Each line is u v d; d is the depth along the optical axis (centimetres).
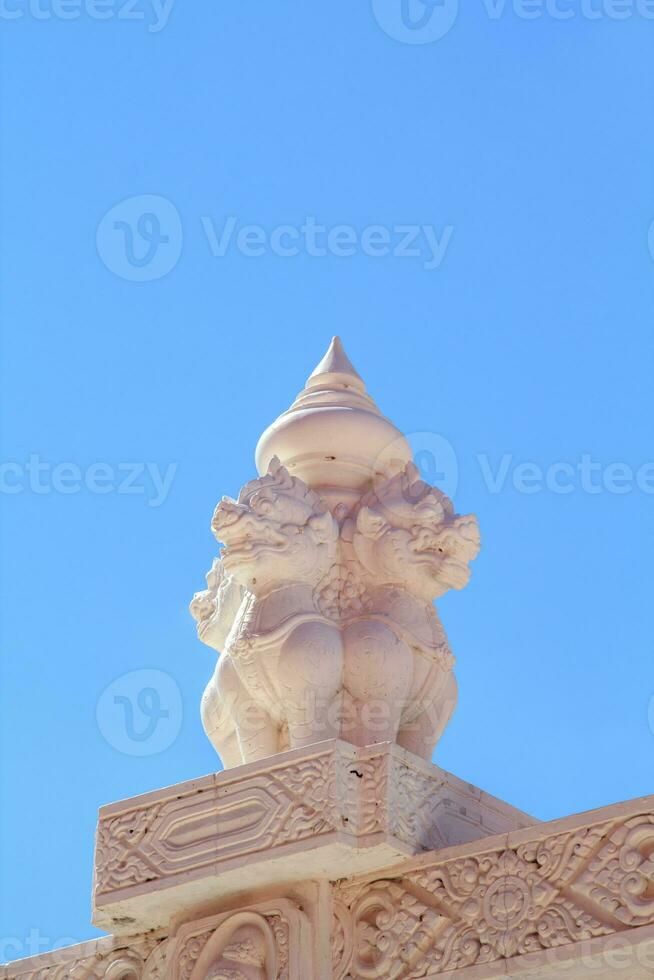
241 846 1245
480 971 1166
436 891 1208
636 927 1116
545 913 1155
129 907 1295
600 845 1152
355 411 1440
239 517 1350
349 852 1213
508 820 1320
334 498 1402
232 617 1419
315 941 1233
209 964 1265
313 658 1308
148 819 1298
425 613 1362
